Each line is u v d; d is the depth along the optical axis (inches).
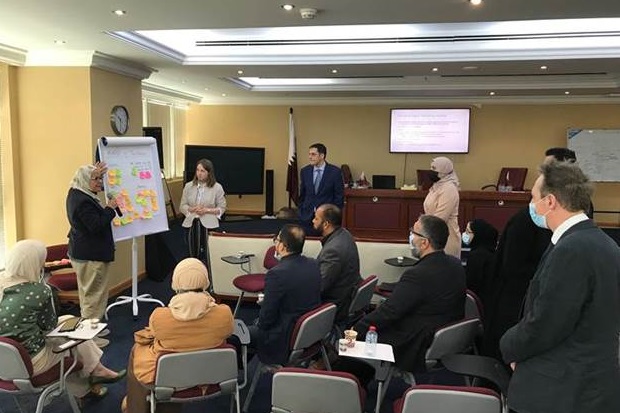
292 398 75.2
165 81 308.0
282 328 104.6
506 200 290.5
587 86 310.8
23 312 92.7
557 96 373.7
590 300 58.7
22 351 88.4
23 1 128.0
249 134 425.4
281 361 104.3
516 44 218.1
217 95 394.3
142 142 180.1
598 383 59.1
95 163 167.5
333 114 415.8
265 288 105.5
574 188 61.7
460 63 230.7
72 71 189.8
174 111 398.0
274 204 426.6
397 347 99.3
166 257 227.6
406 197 291.9
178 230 353.1
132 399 93.6
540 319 59.7
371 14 142.0
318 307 106.8
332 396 73.7
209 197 209.5
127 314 180.7
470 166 401.7
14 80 191.5
